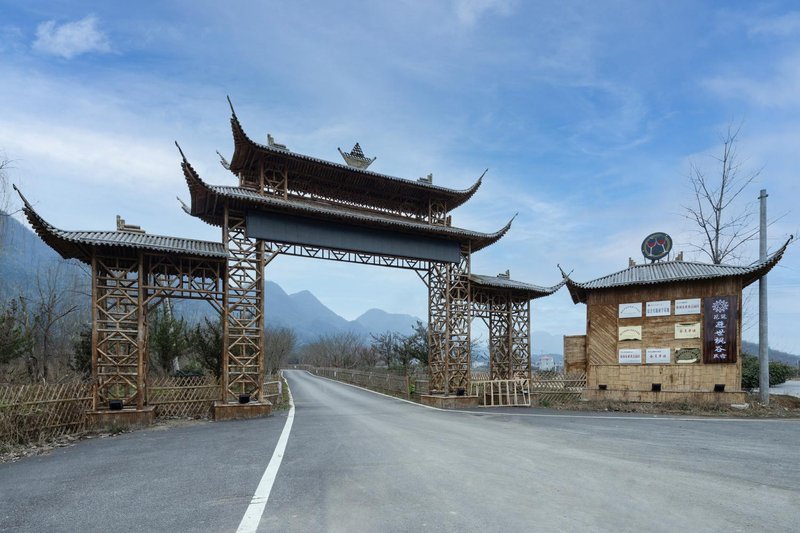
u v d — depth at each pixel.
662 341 18.58
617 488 6.66
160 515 5.65
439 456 8.98
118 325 14.52
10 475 7.96
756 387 23.39
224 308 16.00
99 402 14.01
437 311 21.83
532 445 10.19
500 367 23.33
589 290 20.48
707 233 25.69
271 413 16.59
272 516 5.52
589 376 20.11
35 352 22.80
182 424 14.20
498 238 22.00
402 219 21.17
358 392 30.12
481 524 5.21
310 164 18.30
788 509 5.75
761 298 17.91
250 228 16.67
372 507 5.83
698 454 9.12
